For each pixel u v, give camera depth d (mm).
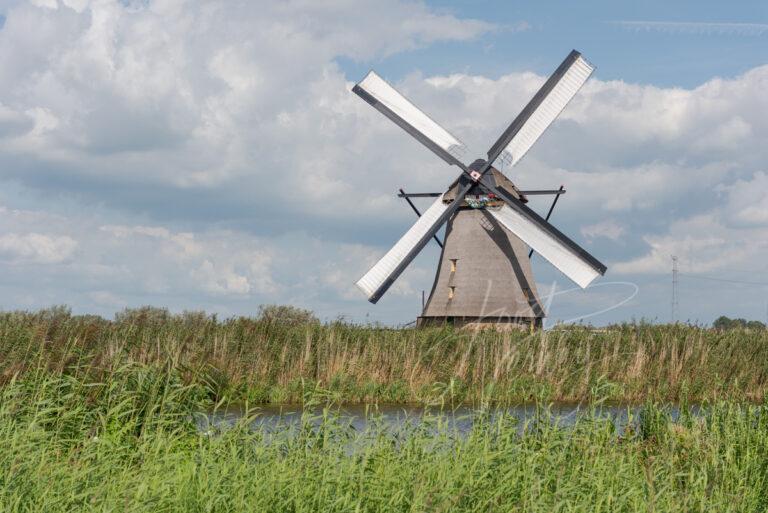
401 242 39594
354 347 26797
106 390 13867
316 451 10250
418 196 40344
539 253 38438
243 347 25656
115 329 23172
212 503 8555
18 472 9203
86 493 8812
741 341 30250
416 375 25719
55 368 15625
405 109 39750
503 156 39594
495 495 9234
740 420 14016
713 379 26375
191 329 25719
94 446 11148
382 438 10812
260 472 9617
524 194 40344
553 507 9102
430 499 8500
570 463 10891
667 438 13320
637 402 23266
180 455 10305
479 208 40156
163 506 8734
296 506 8633
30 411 12055
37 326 20562
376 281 38750
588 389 24562
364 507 8719
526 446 10930
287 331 27516
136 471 10102
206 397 15789
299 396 23781
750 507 10914
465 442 10867
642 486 10688
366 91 39406
